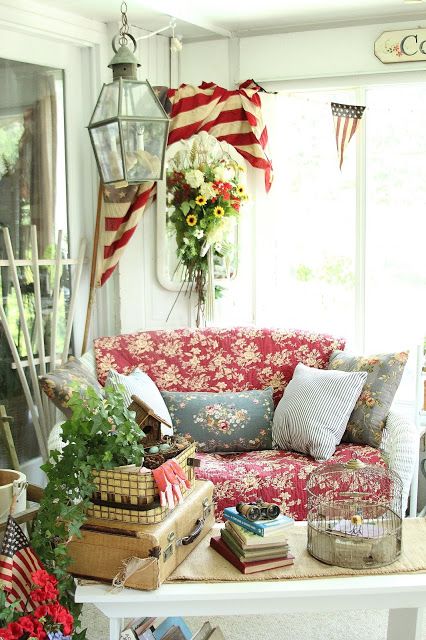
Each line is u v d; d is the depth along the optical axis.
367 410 3.56
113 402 2.38
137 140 3.26
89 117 4.17
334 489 3.26
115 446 2.32
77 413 2.36
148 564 2.21
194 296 4.37
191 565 2.36
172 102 4.21
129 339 3.92
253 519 2.35
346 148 4.24
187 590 2.22
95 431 2.31
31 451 3.91
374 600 2.27
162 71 4.40
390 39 4.06
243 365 3.94
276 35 4.27
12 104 3.76
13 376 3.79
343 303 4.38
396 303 4.29
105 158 3.33
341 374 3.62
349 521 2.46
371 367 3.64
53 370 3.66
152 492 2.30
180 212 4.18
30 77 3.86
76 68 4.11
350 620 3.11
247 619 3.12
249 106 4.21
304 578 2.27
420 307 4.24
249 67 4.35
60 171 4.09
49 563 2.39
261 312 4.46
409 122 4.17
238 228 4.38
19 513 2.68
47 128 3.98
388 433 3.51
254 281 4.46
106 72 4.16
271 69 4.30
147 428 2.63
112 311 4.30
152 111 3.27
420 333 4.24
